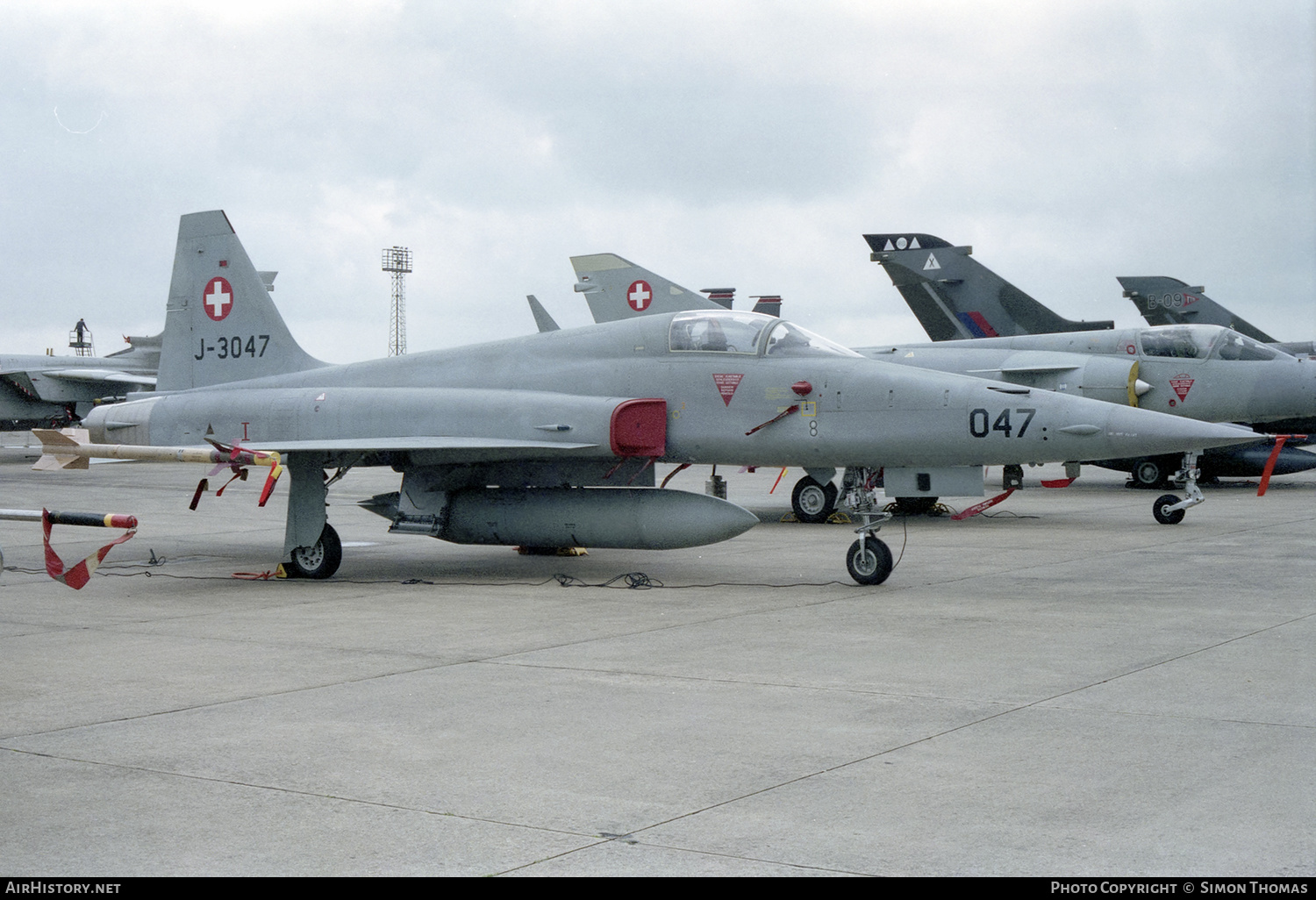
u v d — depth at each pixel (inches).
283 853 161.0
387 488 1091.3
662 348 481.1
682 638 324.8
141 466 1464.1
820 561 511.5
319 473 481.1
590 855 159.2
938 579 443.2
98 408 576.7
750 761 202.7
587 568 497.7
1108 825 168.9
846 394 449.1
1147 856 156.7
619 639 324.8
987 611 366.3
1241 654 291.0
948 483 449.4
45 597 423.5
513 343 518.3
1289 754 203.6
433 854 160.2
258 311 584.1
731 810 177.3
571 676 274.7
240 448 354.6
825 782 190.2
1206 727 221.6
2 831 170.6
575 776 195.2
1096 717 230.7
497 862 156.9
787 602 390.9
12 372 1537.9
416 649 312.8
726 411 466.3
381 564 522.6
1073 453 431.5
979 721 228.4
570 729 225.8
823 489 689.0
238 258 589.6
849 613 364.5
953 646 307.7
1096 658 288.8
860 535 428.1
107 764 204.2
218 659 301.4
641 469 486.0
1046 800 179.9
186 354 602.9
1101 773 193.5
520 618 365.7
